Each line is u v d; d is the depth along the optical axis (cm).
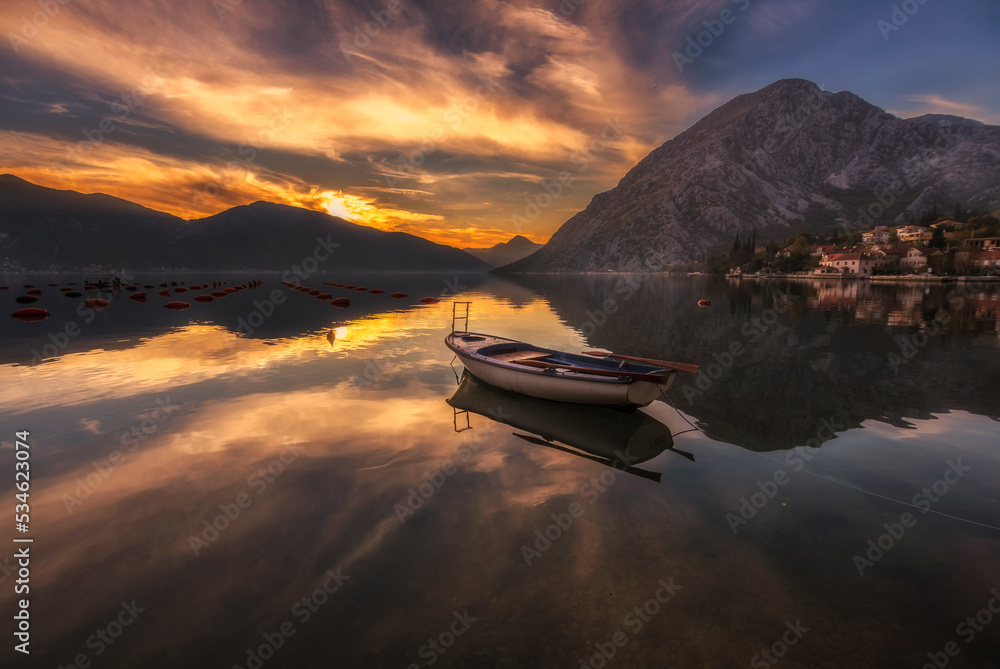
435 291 6706
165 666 354
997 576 467
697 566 483
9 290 5616
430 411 1018
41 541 517
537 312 3431
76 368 1418
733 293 5844
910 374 1365
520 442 841
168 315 3011
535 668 355
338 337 2100
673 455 785
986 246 9888
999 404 1069
